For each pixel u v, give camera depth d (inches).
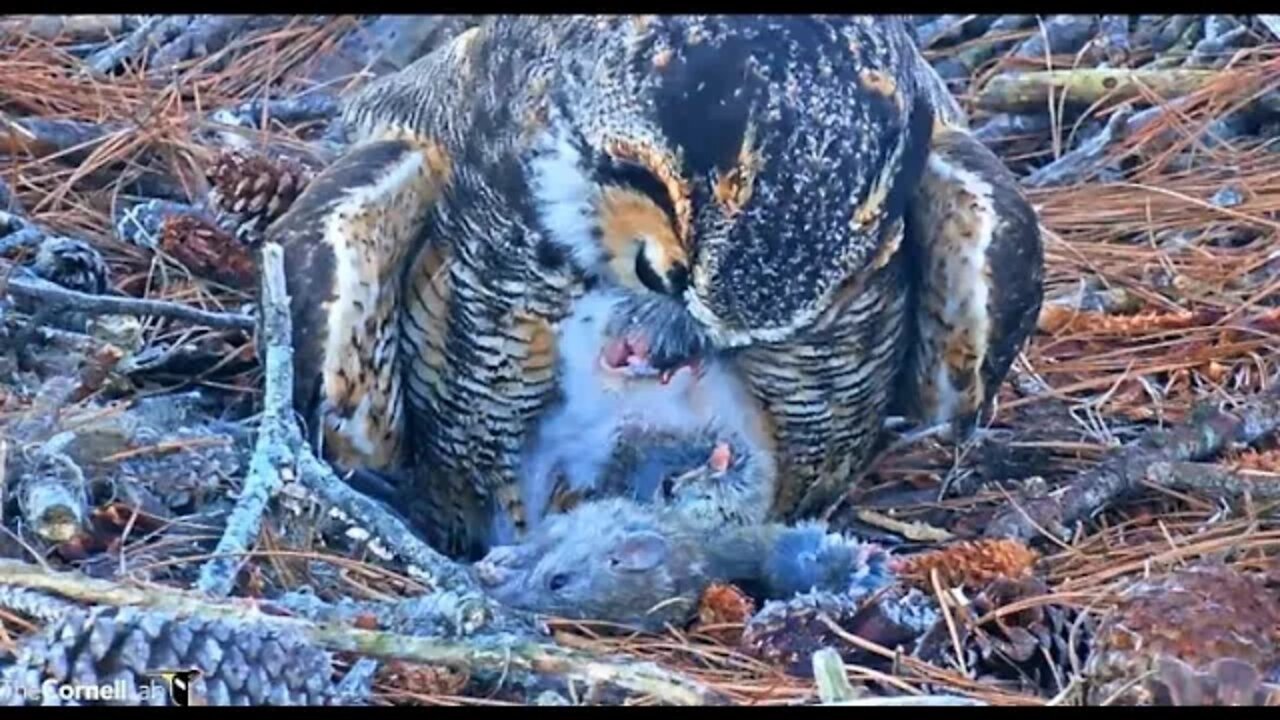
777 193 384.8
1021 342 459.8
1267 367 526.3
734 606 427.8
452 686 383.9
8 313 483.2
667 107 389.7
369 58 649.6
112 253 550.6
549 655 382.3
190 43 652.1
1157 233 583.5
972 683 398.0
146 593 380.5
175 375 504.7
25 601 380.5
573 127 414.3
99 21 657.0
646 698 380.8
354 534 427.2
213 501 447.2
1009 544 427.2
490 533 482.6
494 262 439.8
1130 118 621.0
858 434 470.0
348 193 439.5
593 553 435.2
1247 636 382.3
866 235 394.9
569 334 444.8
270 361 434.6
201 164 585.6
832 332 444.1
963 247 446.6
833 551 438.9
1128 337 536.4
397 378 459.5
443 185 445.1
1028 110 638.5
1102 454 497.7
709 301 394.9
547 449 464.4
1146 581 397.7
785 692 392.2
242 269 534.6
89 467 444.1
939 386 468.1
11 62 627.5
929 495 494.9
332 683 374.6
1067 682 398.3
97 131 591.2
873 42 392.8
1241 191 594.9
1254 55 642.8
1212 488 467.2
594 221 423.2
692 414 457.4
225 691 362.9
